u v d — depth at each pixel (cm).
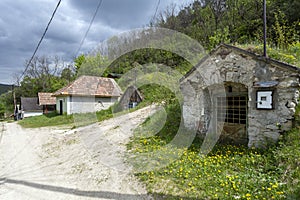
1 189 391
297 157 336
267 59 436
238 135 554
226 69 520
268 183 302
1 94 4019
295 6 1250
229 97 585
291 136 392
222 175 350
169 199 301
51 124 1405
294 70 398
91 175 433
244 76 482
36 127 1365
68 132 983
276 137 425
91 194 352
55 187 390
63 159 568
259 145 450
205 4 2200
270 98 433
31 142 859
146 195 326
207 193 296
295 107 404
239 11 1756
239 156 426
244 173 349
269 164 361
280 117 421
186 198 296
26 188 390
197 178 351
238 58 494
